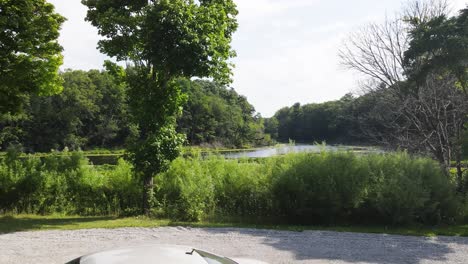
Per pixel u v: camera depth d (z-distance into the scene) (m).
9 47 16.14
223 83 15.64
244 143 132.50
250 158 18.31
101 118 96.19
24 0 16.00
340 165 14.23
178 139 15.52
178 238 10.63
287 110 178.25
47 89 18.34
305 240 10.42
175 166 17.45
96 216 15.70
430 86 18.67
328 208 13.42
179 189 16.11
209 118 119.12
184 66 13.94
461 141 16.17
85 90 94.75
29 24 16.25
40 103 85.56
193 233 11.32
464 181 15.65
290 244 9.91
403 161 14.68
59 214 16.41
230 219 14.22
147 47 14.04
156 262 3.18
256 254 8.83
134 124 15.91
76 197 17.17
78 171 17.53
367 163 14.25
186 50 13.56
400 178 13.59
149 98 15.21
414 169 14.20
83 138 92.00
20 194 16.55
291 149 16.45
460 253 9.27
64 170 17.84
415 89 19.06
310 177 13.94
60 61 18.08
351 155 14.85
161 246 3.65
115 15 14.76
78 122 92.12
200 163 17.91
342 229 12.25
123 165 18.03
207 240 10.37
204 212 14.73
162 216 14.91
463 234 11.52
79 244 9.85
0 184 16.20
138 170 15.16
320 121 127.69
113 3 15.19
